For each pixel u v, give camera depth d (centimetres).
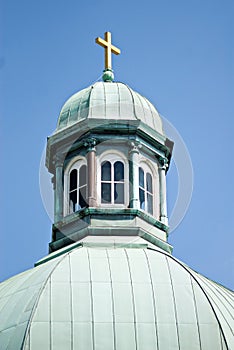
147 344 5728
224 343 5778
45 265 6141
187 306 5862
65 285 5891
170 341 5750
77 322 5759
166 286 5928
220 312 5906
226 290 6222
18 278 6144
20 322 5769
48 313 5781
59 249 6397
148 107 6688
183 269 6031
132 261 6056
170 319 5806
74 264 6012
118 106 6606
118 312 5806
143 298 5866
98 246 6231
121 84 6744
